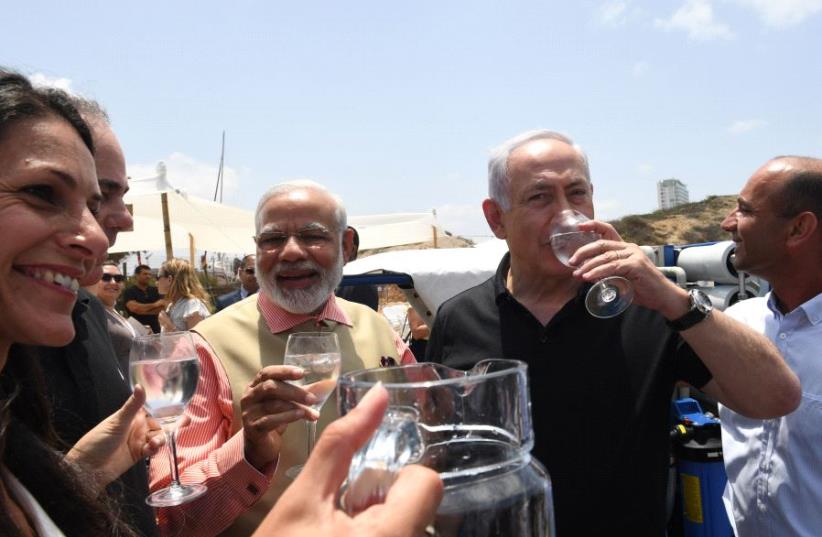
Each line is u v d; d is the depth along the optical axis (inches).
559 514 71.9
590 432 73.4
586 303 66.0
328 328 96.4
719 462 113.2
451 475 25.4
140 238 436.5
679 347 74.5
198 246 495.2
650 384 73.8
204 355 87.4
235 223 493.0
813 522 86.0
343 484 21.6
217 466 70.2
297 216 91.6
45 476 36.4
